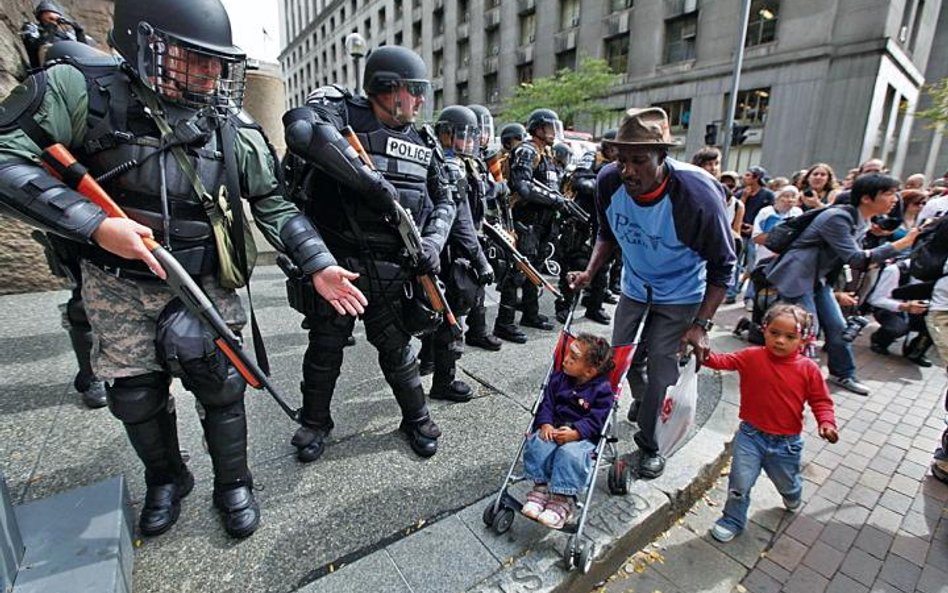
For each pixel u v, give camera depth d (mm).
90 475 2045
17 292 4207
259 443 2367
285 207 1746
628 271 2438
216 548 1731
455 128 3152
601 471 2344
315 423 2291
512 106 24578
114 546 1414
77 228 1246
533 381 3217
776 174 18266
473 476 2217
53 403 2549
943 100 16109
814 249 3447
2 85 4133
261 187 1688
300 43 56531
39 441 2242
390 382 2346
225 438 1737
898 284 4504
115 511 1533
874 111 16562
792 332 2064
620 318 2533
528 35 26562
